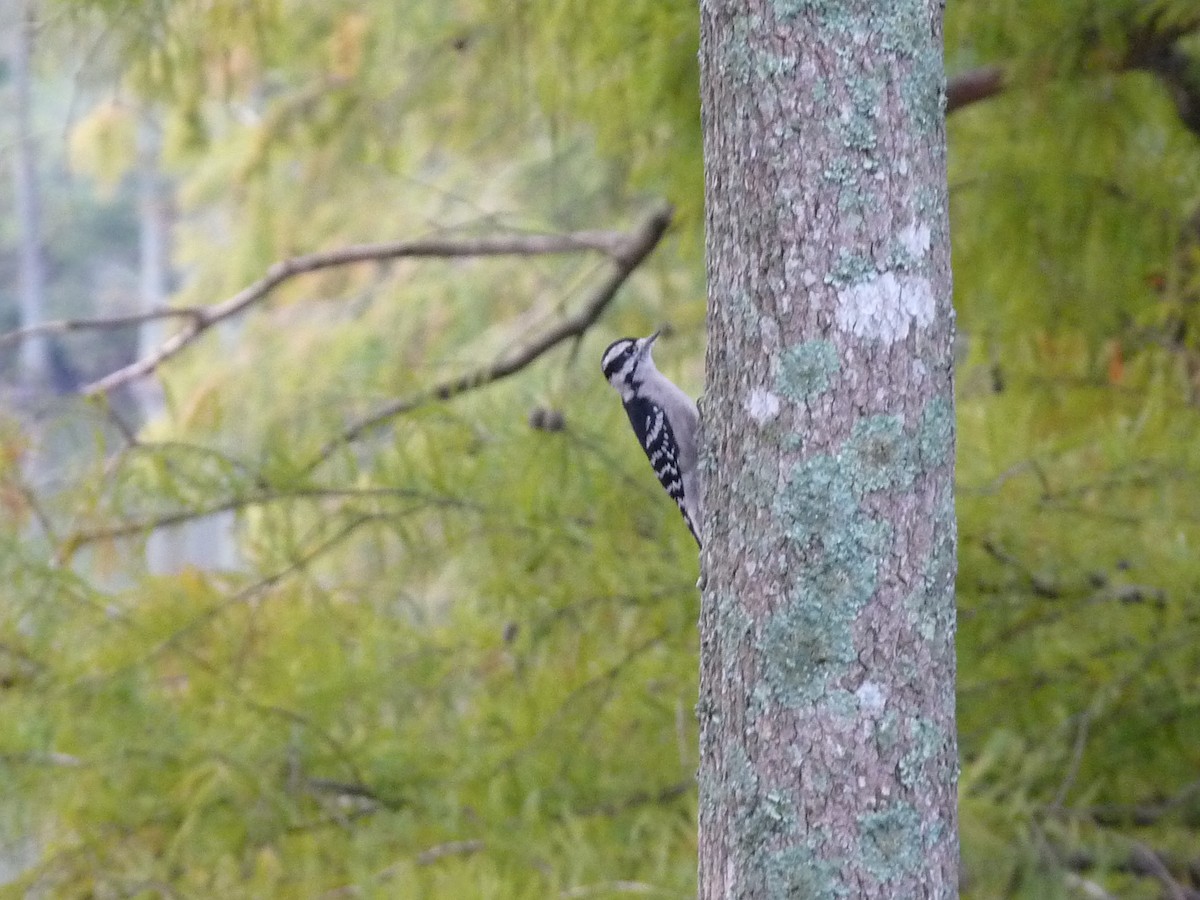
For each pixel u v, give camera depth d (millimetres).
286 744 10914
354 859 10508
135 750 10828
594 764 11047
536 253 15750
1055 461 10797
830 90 5254
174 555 13031
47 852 11086
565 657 11180
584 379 16094
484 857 10234
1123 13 10648
